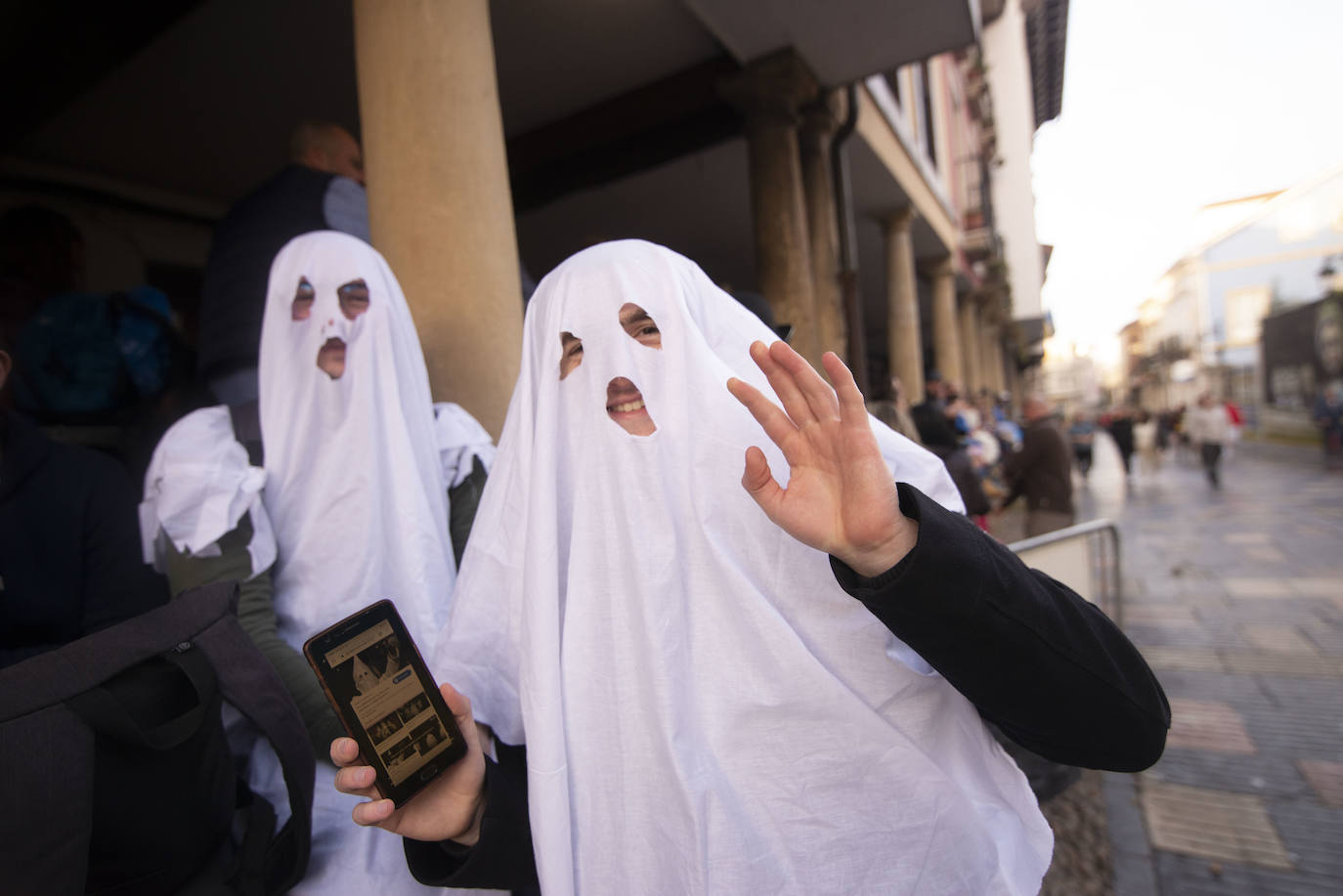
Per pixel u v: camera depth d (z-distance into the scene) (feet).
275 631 3.99
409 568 4.22
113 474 4.90
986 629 2.30
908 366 27.86
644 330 3.12
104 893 2.91
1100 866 7.54
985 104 54.44
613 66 15.99
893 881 2.81
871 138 21.90
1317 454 54.95
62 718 2.64
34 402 7.01
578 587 3.10
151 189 17.56
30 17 12.66
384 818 2.72
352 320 4.38
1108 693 2.50
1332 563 19.47
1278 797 8.56
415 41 6.46
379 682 2.73
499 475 3.40
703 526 2.89
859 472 2.29
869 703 2.83
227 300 7.45
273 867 3.40
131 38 12.44
